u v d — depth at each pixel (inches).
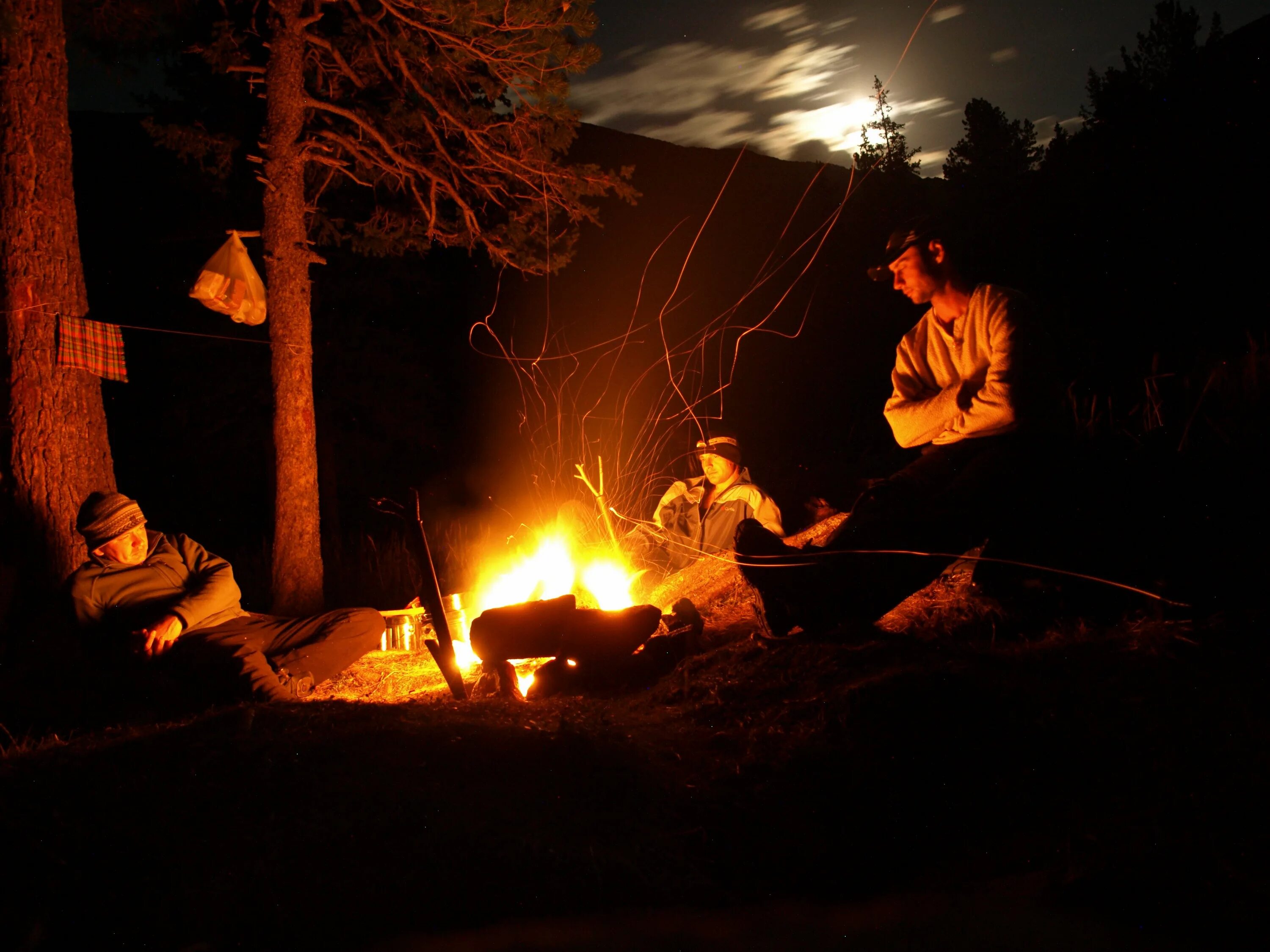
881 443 396.8
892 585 133.3
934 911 73.4
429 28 283.0
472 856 83.7
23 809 90.1
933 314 145.9
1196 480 139.9
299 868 82.4
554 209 327.3
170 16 316.2
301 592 267.1
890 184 664.4
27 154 222.1
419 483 725.9
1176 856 75.0
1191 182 331.9
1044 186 373.4
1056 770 95.4
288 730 109.6
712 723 123.3
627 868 84.0
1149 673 110.5
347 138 283.7
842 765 101.1
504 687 159.3
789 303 715.4
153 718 164.6
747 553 137.8
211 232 494.9
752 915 76.0
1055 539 136.2
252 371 541.3
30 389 223.1
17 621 215.3
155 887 79.7
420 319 780.6
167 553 189.5
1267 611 120.6
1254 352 194.9
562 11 284.8
